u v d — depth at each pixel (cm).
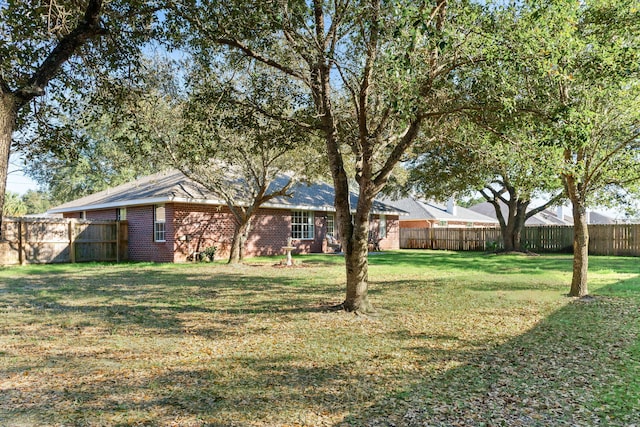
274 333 660
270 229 2253
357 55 743
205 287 1139
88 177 3628
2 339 631
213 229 2005
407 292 1044
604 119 854
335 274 1432
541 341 610
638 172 910
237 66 841
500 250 2631
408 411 388
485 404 401
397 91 612
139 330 682
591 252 2481
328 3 694
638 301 907
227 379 467
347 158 1522
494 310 823
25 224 1831
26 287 1146
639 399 409
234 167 2039
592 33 747
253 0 633
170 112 1276
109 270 1572
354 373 485
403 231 3403
